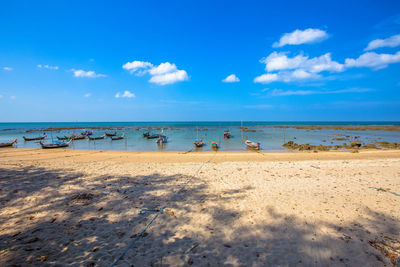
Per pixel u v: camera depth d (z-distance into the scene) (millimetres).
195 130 78062
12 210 6293
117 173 11352
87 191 8102
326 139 42281
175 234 5000
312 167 12461
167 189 8391
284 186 8523
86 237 4852
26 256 4055
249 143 31328
